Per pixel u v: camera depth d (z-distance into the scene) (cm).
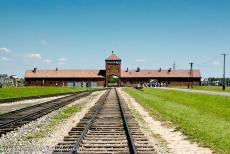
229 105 3378
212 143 1409
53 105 3316
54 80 16100
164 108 3122
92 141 1388
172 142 1472
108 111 2758
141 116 2530
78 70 16375
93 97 5359
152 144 1395
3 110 3020
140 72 16338
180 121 2120
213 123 2038
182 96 5297
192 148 1340
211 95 4734
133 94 6519
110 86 16038
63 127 1911
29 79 16088
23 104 3750
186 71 16475
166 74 16325
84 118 2236
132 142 1248
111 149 1220
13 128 1767
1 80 13738
